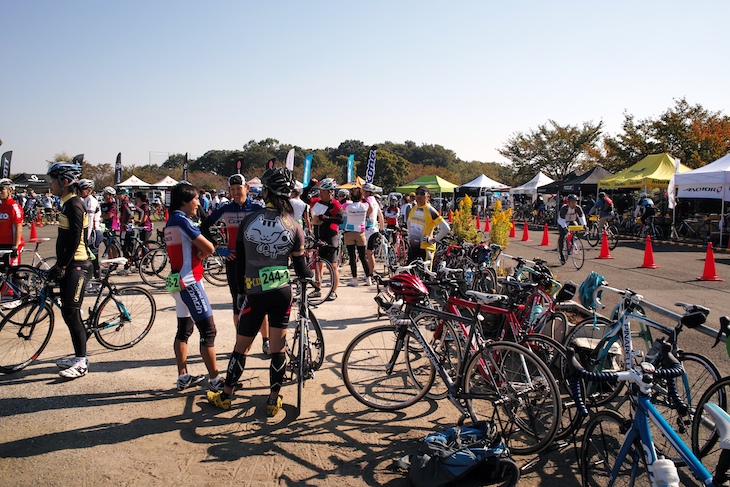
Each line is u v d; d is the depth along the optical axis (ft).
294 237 13.32
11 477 10.25
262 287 12.85
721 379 10.86
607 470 9.46
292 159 53.83
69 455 11.14
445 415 13.65
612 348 14.03
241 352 13.38
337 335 20.40
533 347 14.52
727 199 52.08
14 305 21.09
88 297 26.32
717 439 10.74
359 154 251.19
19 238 22.70
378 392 14.34
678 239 63.93
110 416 13.05
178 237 13.80
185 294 13.74
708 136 94.12
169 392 14.61
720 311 25.09
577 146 145.59
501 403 12.03
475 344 13.61
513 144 152.76
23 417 12.88
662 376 8.45
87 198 28.25
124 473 10.52
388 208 46.47
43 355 17.47
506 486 10.10
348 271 36.42
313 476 10.61
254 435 12.28
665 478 7.36
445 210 123.24
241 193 17.35
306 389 15.15
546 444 11.34
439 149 310.86
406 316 14.12
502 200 132.67
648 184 66.28
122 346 18.28
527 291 15.06
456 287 14.19
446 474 9.93
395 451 11.69
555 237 70.33
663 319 23.99
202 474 10.57
